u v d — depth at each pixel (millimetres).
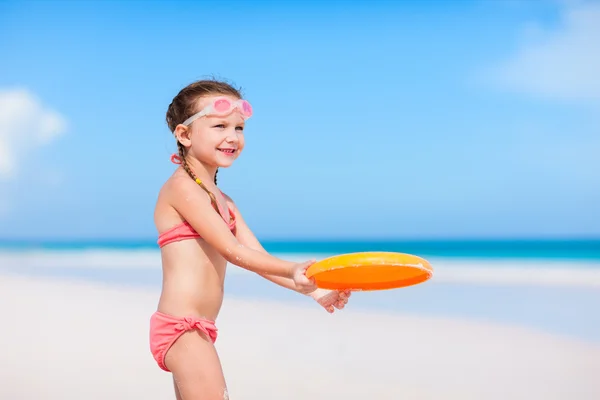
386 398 4797
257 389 5016
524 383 5211
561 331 7344
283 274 3061
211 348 3287
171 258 3371
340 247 36875
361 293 10727
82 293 10742
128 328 7453
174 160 3578
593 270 16141
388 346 6535
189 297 3305
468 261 20875
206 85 3561
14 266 17812
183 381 3229
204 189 3430
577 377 5414
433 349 6391
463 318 8211
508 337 6992
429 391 4984
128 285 11961
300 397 4816
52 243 39156
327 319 8078
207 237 3270
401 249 31141
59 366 5738
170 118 3654
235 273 14289
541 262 19812
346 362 5859
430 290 11289
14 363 5859
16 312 8688
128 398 4820
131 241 40688
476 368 5684
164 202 3438
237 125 3537
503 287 11766
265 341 6785
